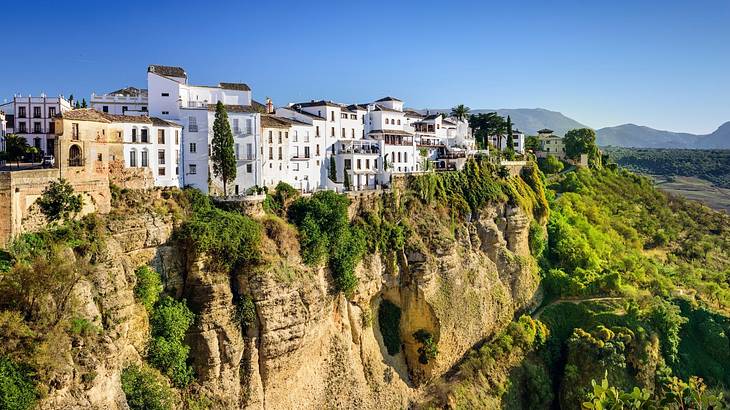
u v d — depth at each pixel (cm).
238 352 6128
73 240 5200
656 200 16525
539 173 14588
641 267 12494
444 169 11088
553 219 12888
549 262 11994
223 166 7344
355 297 7738
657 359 9606
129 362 5331
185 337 5950
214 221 6294
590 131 17225
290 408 6581
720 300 11681
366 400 7594
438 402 8256
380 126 11006
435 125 12731
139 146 6850
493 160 12181
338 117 10088
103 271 5209
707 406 3005
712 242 14700
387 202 8938
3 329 4091
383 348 8362
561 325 10450
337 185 9600
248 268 6269
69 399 4325
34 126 7856
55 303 4491
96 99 8894
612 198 15525
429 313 8594
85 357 4559
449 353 8800
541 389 9150
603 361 9294
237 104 9062
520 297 10738
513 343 9525
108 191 5916
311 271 6981
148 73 8000
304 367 6781
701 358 10288
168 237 6053
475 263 9900
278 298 6347
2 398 3903
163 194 6469
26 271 4344
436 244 9025
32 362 4112
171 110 7969
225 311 6097
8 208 4725
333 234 7550
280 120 8988
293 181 9088
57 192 5225
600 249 12488
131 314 5409
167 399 5409
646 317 10288
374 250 8169
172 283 6031
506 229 11094
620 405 2970
